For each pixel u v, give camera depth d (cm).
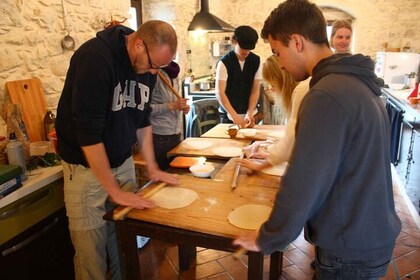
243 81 307
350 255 92
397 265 224
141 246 245
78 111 138
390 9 596
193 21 422
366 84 89
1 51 192
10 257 159
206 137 255
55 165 186
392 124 370
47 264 182
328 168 81
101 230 171
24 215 163
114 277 195
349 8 606
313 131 81
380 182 87
